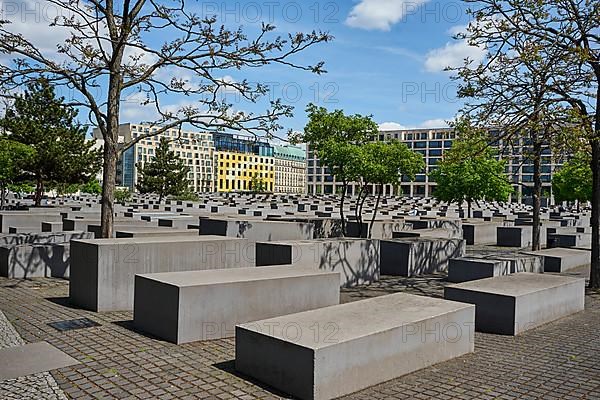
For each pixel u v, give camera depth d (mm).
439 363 6992
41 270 12930
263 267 9570
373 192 93500
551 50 12438
